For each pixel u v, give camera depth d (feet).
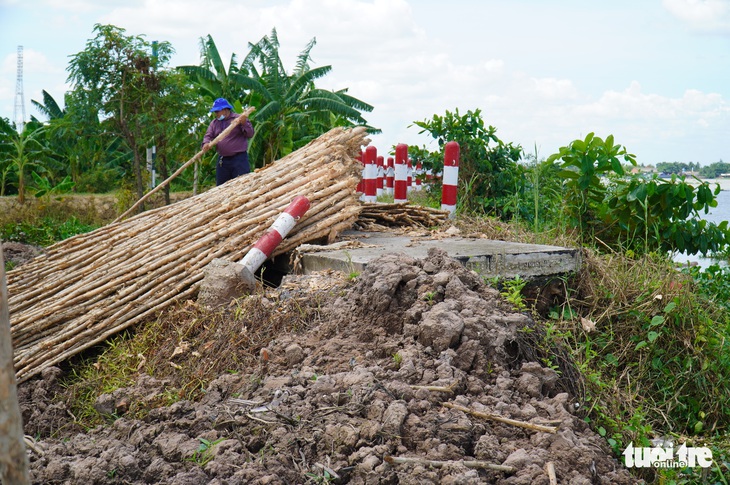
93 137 53.47
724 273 23.68
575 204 26.66
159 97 49.39
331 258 18.15
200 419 11.57
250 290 17.37
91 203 54.19
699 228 26.21
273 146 82.38
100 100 49.49
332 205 21.56
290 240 20.18
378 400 11.07
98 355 17.56
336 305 14.88
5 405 5.42
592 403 12.94
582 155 25.67
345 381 11.89
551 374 12.60
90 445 11.41
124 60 48.91
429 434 10.48
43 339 18.20
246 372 13.64
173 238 20.20
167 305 17.93
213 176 73.72
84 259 21.71
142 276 19.07
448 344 12.73
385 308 14.08
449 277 14.32
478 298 13.85
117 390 14.16
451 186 28.04
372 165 39.45
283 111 81.76
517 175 34.81
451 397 11.48
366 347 13.39
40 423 14.11
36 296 20.20
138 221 23.79
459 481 9.45
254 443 10.75
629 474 10.78
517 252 18.06
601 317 17.33
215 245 19.62
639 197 24.99
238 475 9.81
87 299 18.89
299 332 14.74
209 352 15.03
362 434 10.52
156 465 10.40
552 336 14.03
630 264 20.79
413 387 11.53
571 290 18.38
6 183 96.94
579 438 11.09
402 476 9.68
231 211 20.76
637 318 17.03
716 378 16.15
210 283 17.28
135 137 50.14
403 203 26.99
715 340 16.52
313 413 11.19
